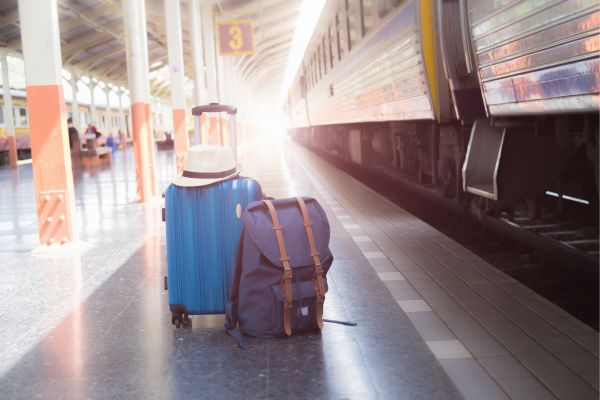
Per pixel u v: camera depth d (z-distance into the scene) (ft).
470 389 8.73
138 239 21.50
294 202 11.20
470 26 16.81
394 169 39.11
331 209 27.35
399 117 26.27
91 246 20.45
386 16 26.78
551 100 12.80
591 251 15.76
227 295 11.55
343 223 23.45
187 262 11.51
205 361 10.10
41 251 19.58
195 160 11.54
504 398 8.41
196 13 55.16
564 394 8.45
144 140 32.24
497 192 16.35
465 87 18.97
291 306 10.84
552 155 16.34
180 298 11.59
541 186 16.58
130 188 40.88
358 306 12.91
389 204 28.14
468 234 23.06
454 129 22.94
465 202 22.68
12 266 17.81
